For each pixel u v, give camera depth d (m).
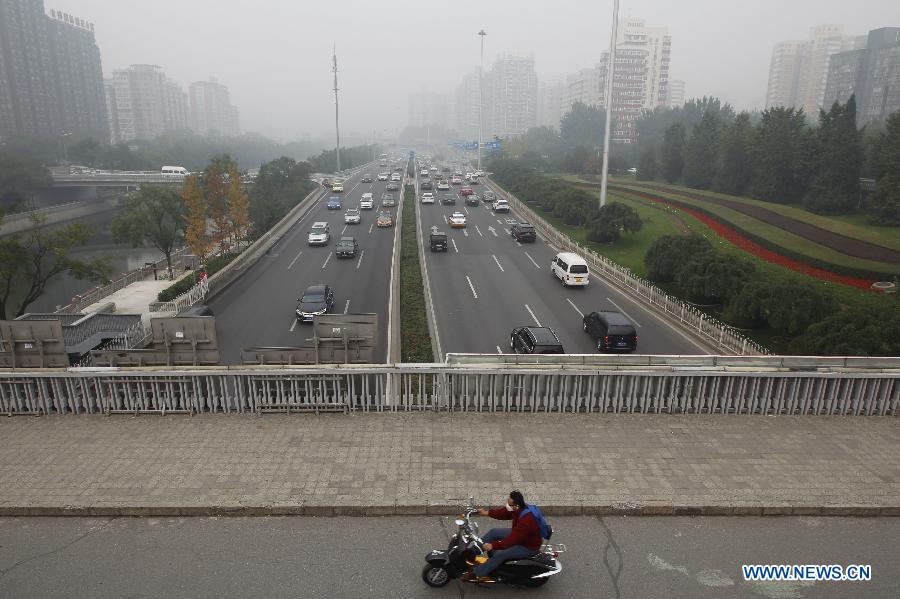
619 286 33.19
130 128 199.12
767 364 13.06
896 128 42.78
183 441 11.50
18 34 125.00
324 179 91.19
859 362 13.22
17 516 9.39
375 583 8.00
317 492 9.84
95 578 8.02
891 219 40.84
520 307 28.83
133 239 45.34
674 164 73.50
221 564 8.30
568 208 53.25
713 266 26.92
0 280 26.84
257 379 12.59
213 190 45.06
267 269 36.84
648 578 8.19
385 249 43.09
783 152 51.34
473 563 7.96
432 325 25.55
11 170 81.94
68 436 11.69
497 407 12.98
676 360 13.05
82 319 22.38
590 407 12.95
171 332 13.39
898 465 11.08
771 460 11.16
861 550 8.85
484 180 98.44
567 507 9.55
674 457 11.18
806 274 32.03
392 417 12.56
